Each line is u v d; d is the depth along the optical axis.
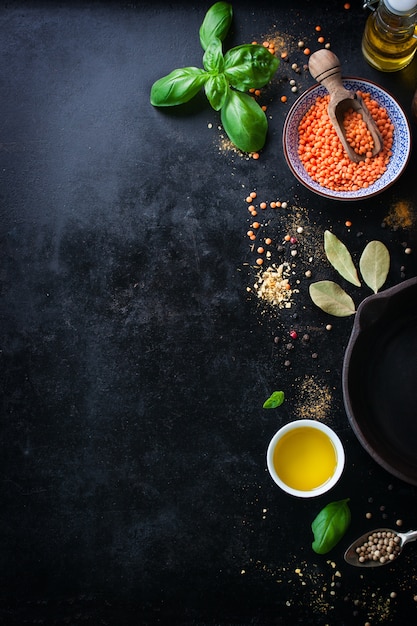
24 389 1.04
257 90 1.04
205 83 1.01
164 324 1.04
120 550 1.03
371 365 1.01
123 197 1.05
